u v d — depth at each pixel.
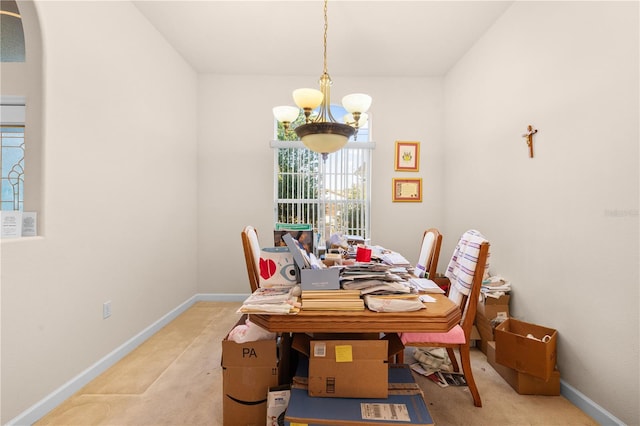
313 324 1.19
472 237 1.73
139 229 2.44
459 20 2.51
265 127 3.53
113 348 2.13
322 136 1.81
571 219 1.74
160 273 2.75
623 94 1.44
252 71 3.44
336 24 2.58
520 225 2.19
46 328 1.62
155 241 2.67
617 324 1.47
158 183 2.72
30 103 1.61
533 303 2.05
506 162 2.36
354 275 1.31
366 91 3.56
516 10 2.23
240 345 1.43
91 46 1.93
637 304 1.38
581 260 1.67
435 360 2.06
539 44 1.99
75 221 1.81
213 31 2.70
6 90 1.61
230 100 3.51
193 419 1.55
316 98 1.83
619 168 1.46
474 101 2.86
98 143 2.00
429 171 3.57
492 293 2.24
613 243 1.49
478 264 1.58
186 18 2.52
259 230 3.54
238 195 3.53
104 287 2.05
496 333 1.87
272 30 2.67
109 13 2.09
